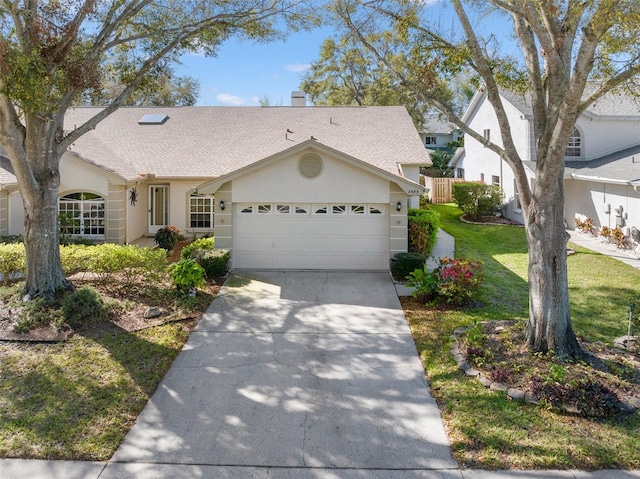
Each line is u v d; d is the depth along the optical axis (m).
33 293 9.68
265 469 5.00
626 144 19.75
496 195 22.36
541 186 7.33
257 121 21.33
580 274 13.18
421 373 7.27
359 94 36.94
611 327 9.16
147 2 10.70
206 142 19.58
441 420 5.92
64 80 9.45
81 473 4.89
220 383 6.93
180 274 10.61
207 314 9.91
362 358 7.84
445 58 8.41
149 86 12.36
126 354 7.76
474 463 5.05
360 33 9.35
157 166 17.95
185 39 12.13
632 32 6.21
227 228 13.63
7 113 8.71
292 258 13.79
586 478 4.79
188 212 18.30
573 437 5.42
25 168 9.33
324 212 13.69
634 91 8.62
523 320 8.91
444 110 8.30
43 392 6.48
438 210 25.72
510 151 7.60
